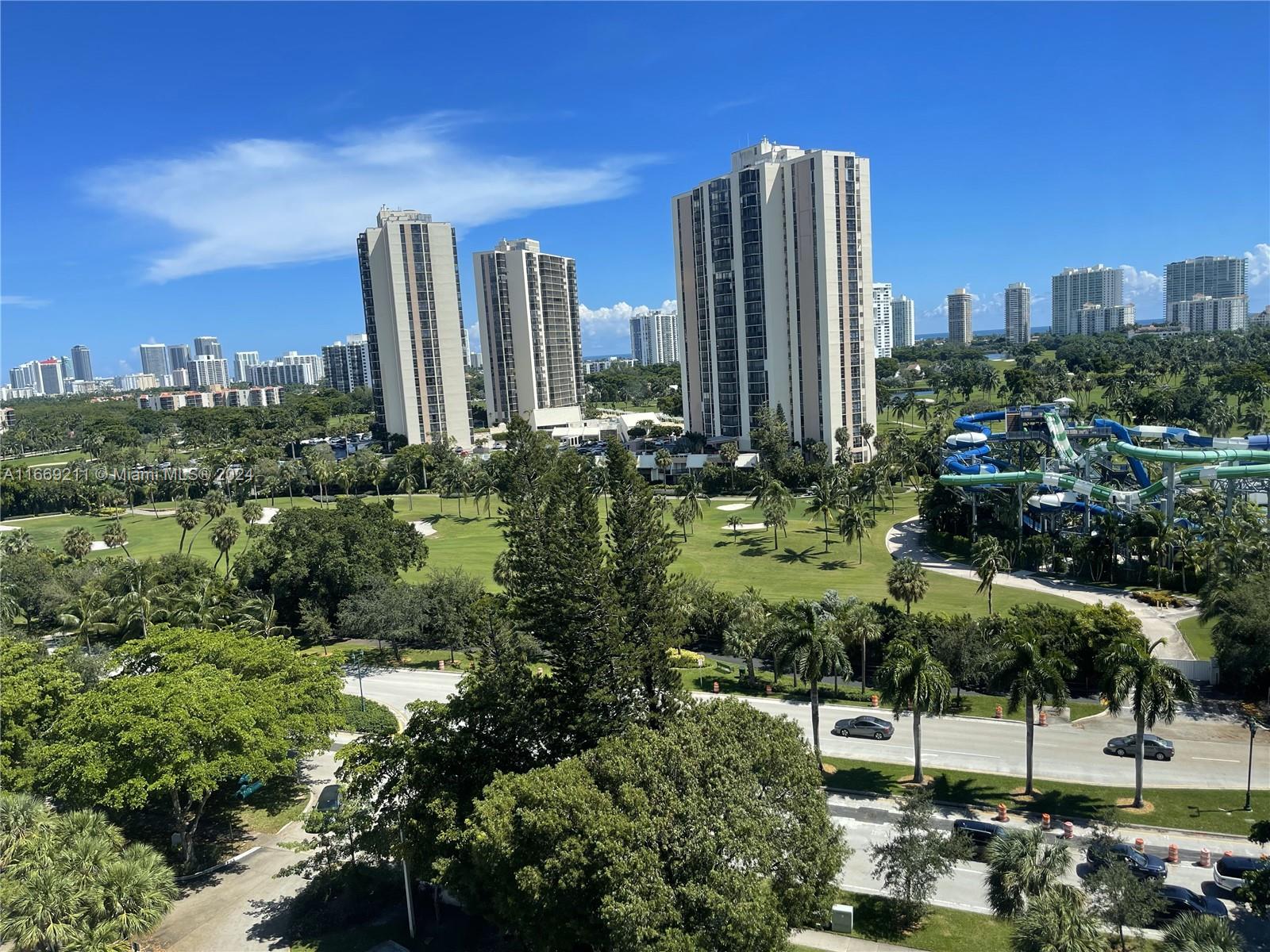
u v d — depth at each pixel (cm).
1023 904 3559
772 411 16962
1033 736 5256
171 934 4038
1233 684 6144
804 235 15988
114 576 9138
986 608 8412
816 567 10525
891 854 3919
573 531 4522
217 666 5447
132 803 4134
